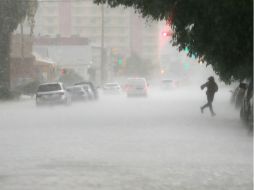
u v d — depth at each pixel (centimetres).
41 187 2062
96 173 2358
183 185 2114
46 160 2720
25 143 3438
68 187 2062
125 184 2123
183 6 3925
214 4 3703
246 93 4297
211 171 2416
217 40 3919
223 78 4959
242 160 2728
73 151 3053
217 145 3309
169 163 2630
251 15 3678
